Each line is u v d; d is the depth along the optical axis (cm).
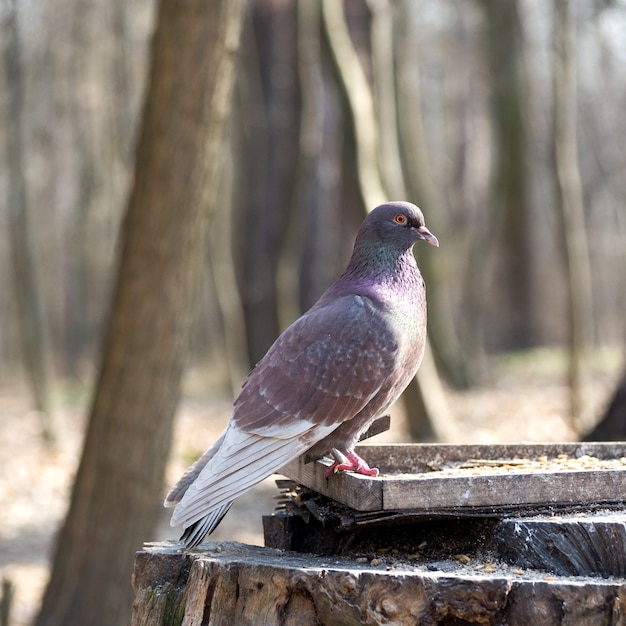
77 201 3117
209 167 702
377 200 1316
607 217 3888
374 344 433
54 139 2864
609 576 345
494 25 2384
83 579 704
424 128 4069
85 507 707
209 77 690
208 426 1856
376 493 366
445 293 1988
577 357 1516
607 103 3434
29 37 2284
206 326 3009
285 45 2019
